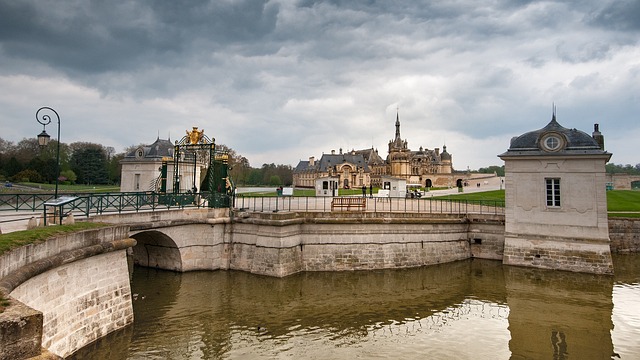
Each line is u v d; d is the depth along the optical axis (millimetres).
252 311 15141
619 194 42844
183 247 19625
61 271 10383
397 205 28266
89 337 11344
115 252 12734
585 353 12172
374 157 124125
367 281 19266
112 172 71750
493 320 14773
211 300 16156
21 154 67938
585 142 21328
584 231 20922
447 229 23297
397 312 15453
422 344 12688
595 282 19312
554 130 21906
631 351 12297
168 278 18859
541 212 21938
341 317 14805
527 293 17828
